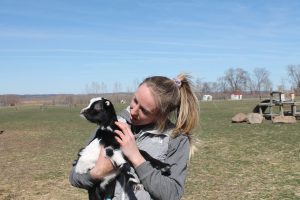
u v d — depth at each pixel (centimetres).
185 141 169
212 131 974
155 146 165
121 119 174
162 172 160
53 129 1246
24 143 934
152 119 167
